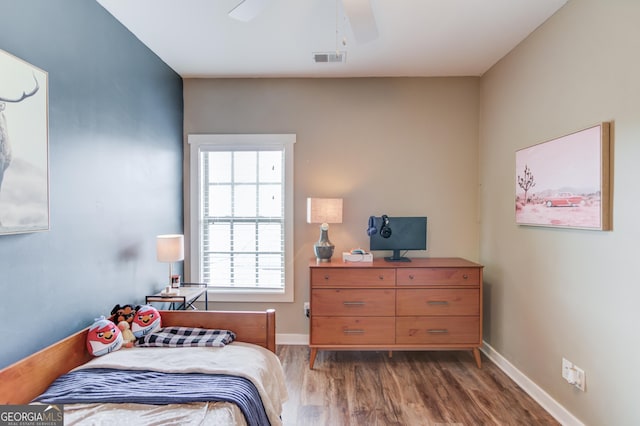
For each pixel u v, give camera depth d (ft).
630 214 5.20
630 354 5.20
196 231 10.64
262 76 10.45
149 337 6.33
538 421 6.72
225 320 6.80
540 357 7.38
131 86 7.80
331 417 6.81
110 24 7.02
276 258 10.75
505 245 8.89
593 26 5.92
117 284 7.29
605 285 5.66
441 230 10.51
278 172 10.69
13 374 4.42
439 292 8.89
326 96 10.52
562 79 6.72
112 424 3.95
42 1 5.29
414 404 7.27
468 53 8.84
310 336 8.89
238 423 4.22
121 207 7.43
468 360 9.44
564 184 6.53
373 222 9.93
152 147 8.77
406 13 6.98
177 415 4.15
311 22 7.36
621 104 5.35
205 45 8.45
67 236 5.83
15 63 4.66
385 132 10.49
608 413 5.59
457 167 10.48
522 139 8.13
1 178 4.45
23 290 4.97
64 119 5.77
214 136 10.52
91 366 5.34
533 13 6.98
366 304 8.87
